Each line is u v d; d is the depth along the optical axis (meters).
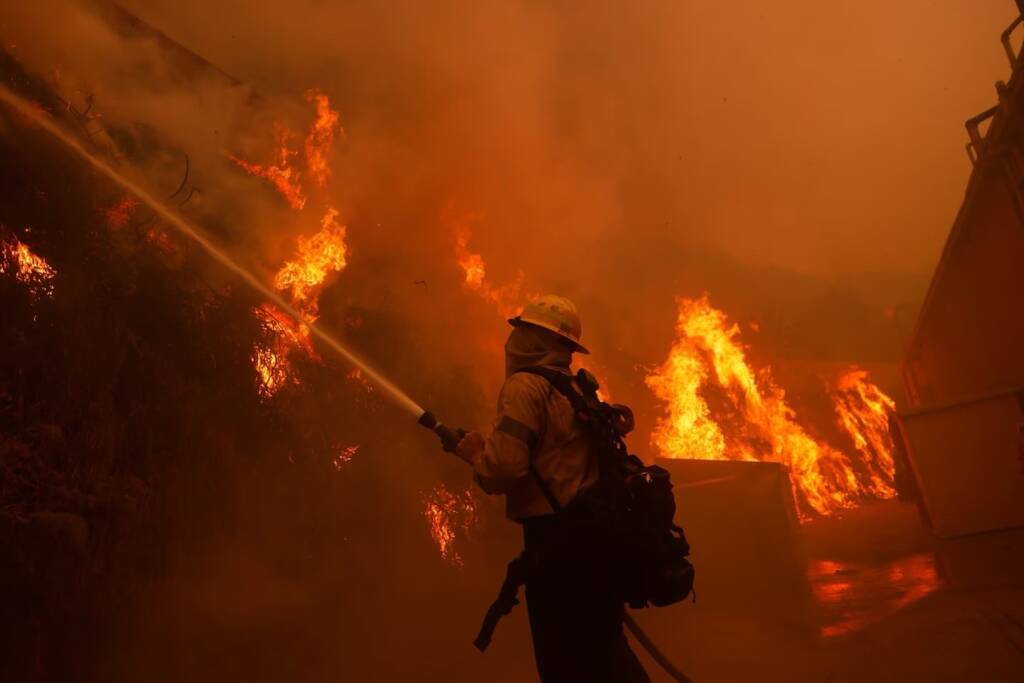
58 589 2.81
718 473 6.75
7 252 3.26
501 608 2.22
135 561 3.21
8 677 2.56
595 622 2.19
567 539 2.15
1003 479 7.98
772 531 6.44
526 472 2.19
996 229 8.16
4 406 3.01
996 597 5.96
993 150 7.49
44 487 2.97
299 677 3.71
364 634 4.18
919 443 8.32
